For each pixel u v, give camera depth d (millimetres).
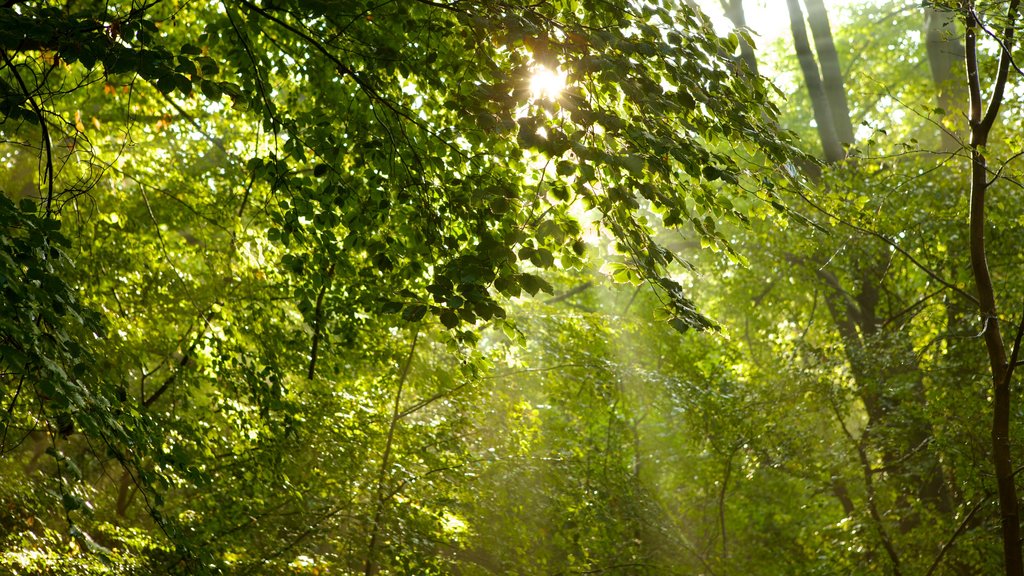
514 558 9758
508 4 5008
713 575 12672
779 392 12000
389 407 9531
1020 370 9781
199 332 8016
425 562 8273
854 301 14172
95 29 4383
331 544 8258
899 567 10594
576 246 4957
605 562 11297
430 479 8961
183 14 7801
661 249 5059
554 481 10594
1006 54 6922
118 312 7848
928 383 11016
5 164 8617
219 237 8484
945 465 10484
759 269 15328
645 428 15383
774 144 5438
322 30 6195
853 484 13094
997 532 9258
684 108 5145
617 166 4629
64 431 5066
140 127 8945
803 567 13000
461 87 5332
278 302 8461
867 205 11062
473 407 9602
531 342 11398
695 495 14906
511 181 5695
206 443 7957
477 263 4629
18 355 3664
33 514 6566
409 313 4629
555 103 4973
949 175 11664
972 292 10750
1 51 4480
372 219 6109
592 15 5355
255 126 8672
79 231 7410
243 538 7770
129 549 6922
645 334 13578
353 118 6324
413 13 6043
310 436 8359
